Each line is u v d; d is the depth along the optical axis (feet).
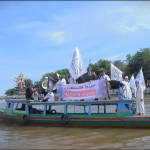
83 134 33.30
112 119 36.37
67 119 39.06
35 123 42.06
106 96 39.22
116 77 43.57
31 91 46.96
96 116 37.70
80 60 40.60
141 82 49.37
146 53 158.20
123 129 35.60
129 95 39.50
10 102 47.62
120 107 36.65
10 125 44.04
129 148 25.73
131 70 165.07
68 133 34.35
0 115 48.44
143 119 34.53
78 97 40.57
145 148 25.55
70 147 26.71
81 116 38.78
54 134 34.01
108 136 31.55
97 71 188.96
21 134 35.06
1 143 29.71
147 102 89.92
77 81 44.60
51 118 40.37
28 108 43.55
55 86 47.19
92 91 39.73
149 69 153.38
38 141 30.04
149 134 31.83
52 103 40.63
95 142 28.68
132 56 165.37
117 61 193.47
